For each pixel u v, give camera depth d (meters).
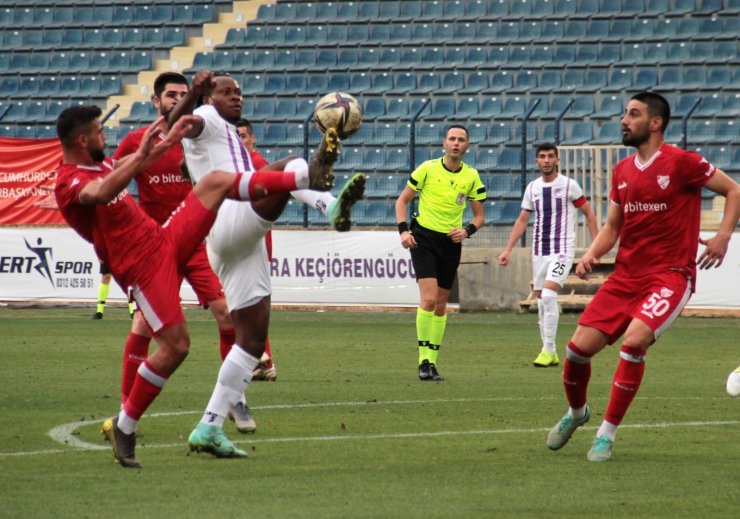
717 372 42.72
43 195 78.06
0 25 114.25
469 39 103.31
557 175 47.03
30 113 106.31
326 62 104.88
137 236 22.72
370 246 73.38
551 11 103.62
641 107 24.69
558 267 45.88
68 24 113.31
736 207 24.78
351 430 28.55
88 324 64.00
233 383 24.33
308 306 74.25
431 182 42.09
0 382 38.25
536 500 20.11
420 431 28.41
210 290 30.67
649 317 24.14
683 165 24.41
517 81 98.25
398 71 101.50
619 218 25.70
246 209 24.05
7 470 22.69
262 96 101.69
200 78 24.34
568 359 24.98
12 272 76.44
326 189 22.48
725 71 94.31
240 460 24.08
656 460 24.36
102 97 107.06
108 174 22.41
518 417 30.94
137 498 20.03
